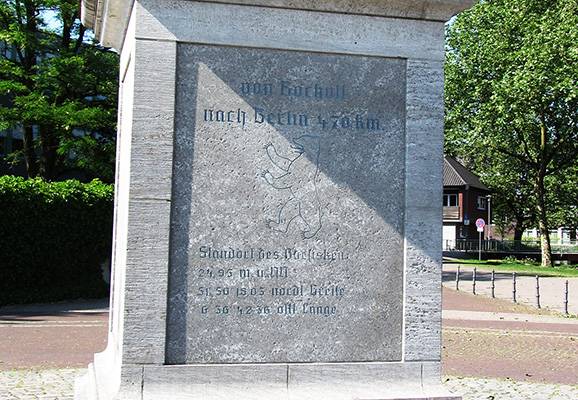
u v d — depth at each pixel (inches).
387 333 232.4
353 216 232.7
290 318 225.0
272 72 229.9
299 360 224.5
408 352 231.8
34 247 801.6
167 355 215.8
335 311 228.7
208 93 224.7
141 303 213.9
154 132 218.7
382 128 237.0
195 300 218.7
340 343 228.2
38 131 1083.9
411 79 239.1
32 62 1056.2
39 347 465.7
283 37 230.1
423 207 236.7
